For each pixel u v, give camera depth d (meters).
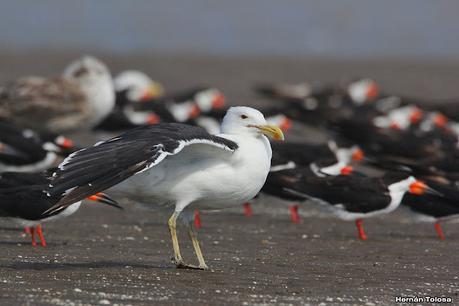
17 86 21.23
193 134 10.70
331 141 21.78
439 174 17.98
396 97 30.89
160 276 11.01
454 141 24.53
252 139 11.56
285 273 11.65
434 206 15.62
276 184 16.19
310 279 11.32
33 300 9.50
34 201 13.09
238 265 12.09
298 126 27.30
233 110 11.70
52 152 18.56
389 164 18.80
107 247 13.18
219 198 11.34
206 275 11.23
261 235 14.84
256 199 16.97
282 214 17.14
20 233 14.14
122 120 24.30
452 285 11.28
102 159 10.07
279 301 10.01
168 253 12.86
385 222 16.81
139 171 10.05
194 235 11.85
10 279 10.45
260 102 31.17
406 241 14.82
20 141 18.36
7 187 13.98
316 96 31.09
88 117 21.75
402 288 10.99
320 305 9.92
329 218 16.95
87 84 21.56
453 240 15.05
